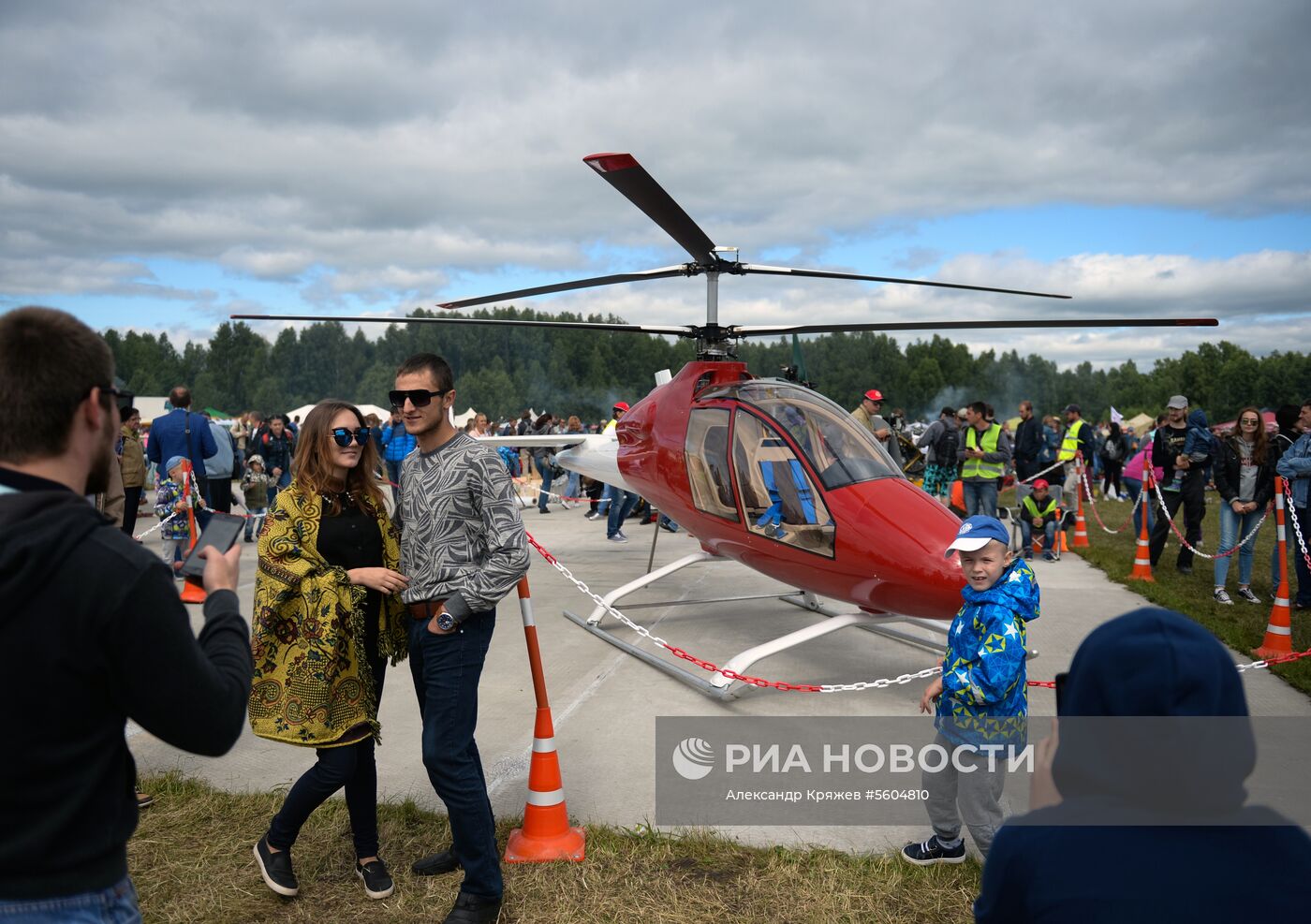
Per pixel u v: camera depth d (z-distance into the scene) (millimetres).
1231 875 1037
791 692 5406
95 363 1455
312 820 3674
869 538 4941
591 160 4430
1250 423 7699
